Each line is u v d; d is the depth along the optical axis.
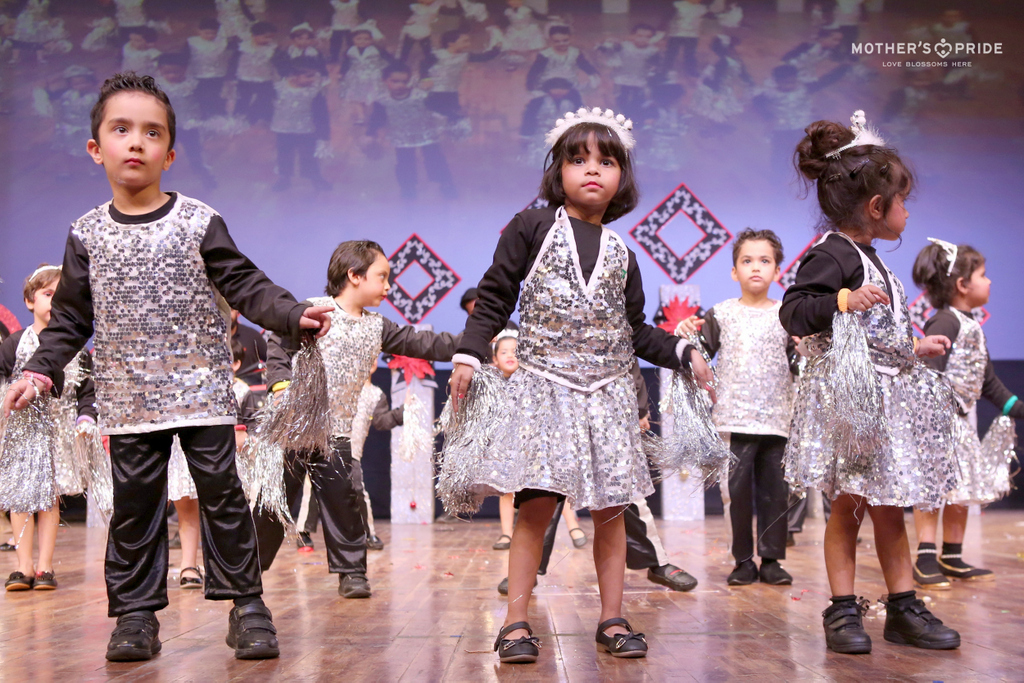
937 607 2.34
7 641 1.96
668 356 1.95
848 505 1.87
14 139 7.33
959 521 3.03
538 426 1.75
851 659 1.69
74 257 1.86
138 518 1.83
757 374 3.11
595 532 1.89
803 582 2.94
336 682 1.52
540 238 1.84
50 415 2.41
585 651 1.79
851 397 1.75
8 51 7.38
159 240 1.83
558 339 1.80
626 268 1.90
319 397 1.83
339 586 2.72
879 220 1.96
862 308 1.76
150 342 1.82
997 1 7.52
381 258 2.85
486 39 7.44
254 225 7.28
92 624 2.19
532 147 7.38
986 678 1.51
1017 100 7.48
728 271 7.22
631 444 1.81
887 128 7.46
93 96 7.39
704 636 1.95
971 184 7.41
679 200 7.30
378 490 6.35
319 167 7.34
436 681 1.52
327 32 7.43
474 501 1.78
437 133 7.37
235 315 4.63
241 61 7.41
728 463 1.95
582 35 7.44
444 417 1.83
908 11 7.54
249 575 1.83
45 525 2.91
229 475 1.85
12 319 5.60
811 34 7.50
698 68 7.44
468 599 2.56
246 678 1.55
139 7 7.44
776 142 7.39
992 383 3.13
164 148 1.84
